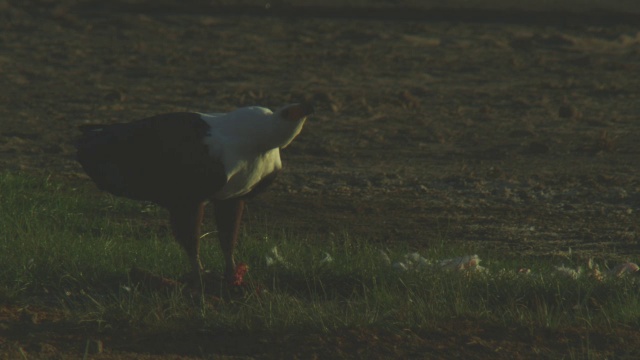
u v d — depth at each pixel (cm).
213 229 1891
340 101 3894
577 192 2441
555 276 1399
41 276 1349
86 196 2156
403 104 3844
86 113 3544
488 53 5497
